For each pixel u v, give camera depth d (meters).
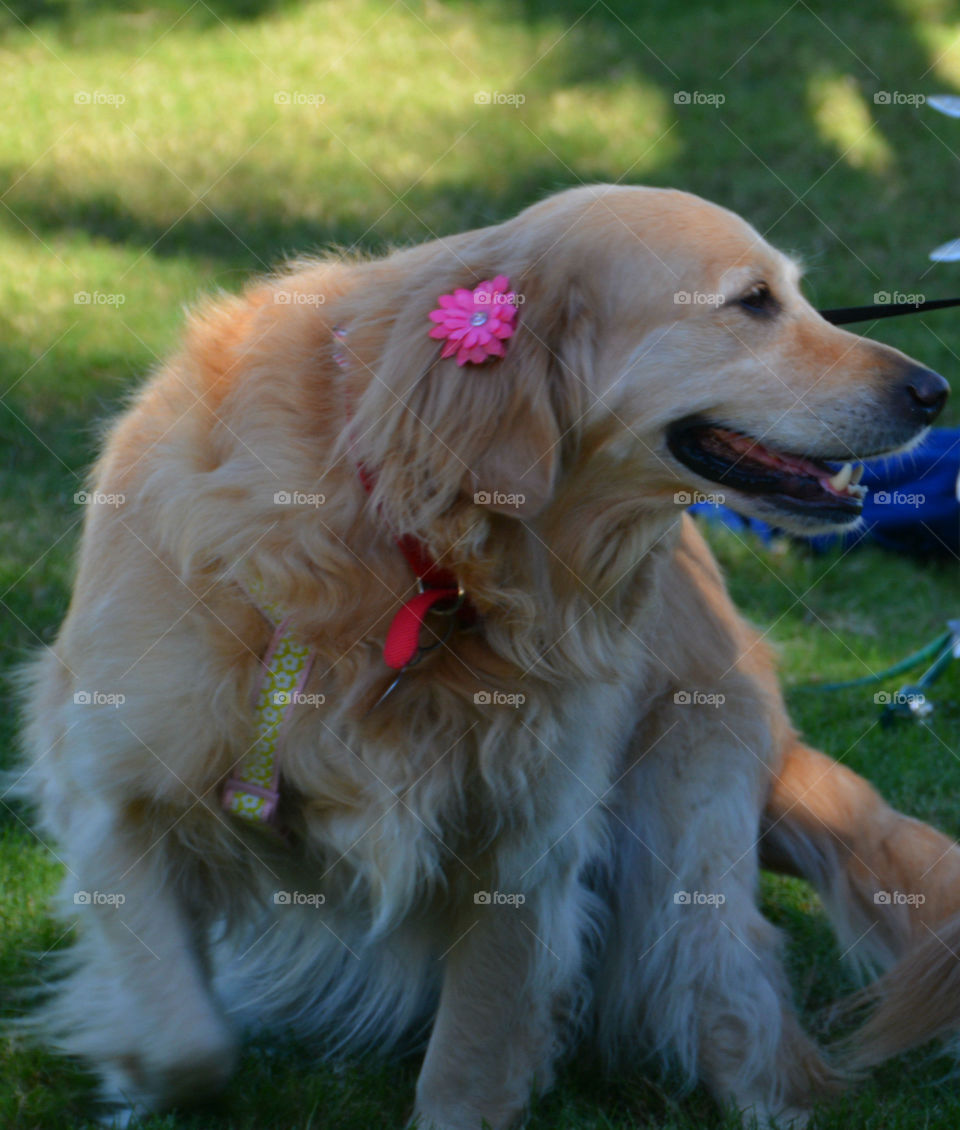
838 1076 3.54
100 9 14.98
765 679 4.03
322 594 2.96
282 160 11.68
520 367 2.96
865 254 10.81
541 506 2.91
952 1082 3.53
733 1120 3.29
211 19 14.90
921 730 5.38
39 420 7.28
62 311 8.49
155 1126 2.99
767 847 4.01
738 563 6.88
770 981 3.60
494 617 3.08
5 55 13.55
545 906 3.30
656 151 12.29
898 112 13.43
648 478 3.16
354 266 3.37
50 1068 3.29
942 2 15.81
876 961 3.83
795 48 14.47
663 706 3.75
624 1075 3.67
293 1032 3.66
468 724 3.10
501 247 3.11
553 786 3.22
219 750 2.99
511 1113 3.29
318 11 15.24
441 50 14.23
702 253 3.09
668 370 3.09
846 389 3.14
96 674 3.04
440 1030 3.29
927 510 7.03
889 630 6.38
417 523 2.96
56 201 10.41
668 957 3.65
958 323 9.72
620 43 14.52
